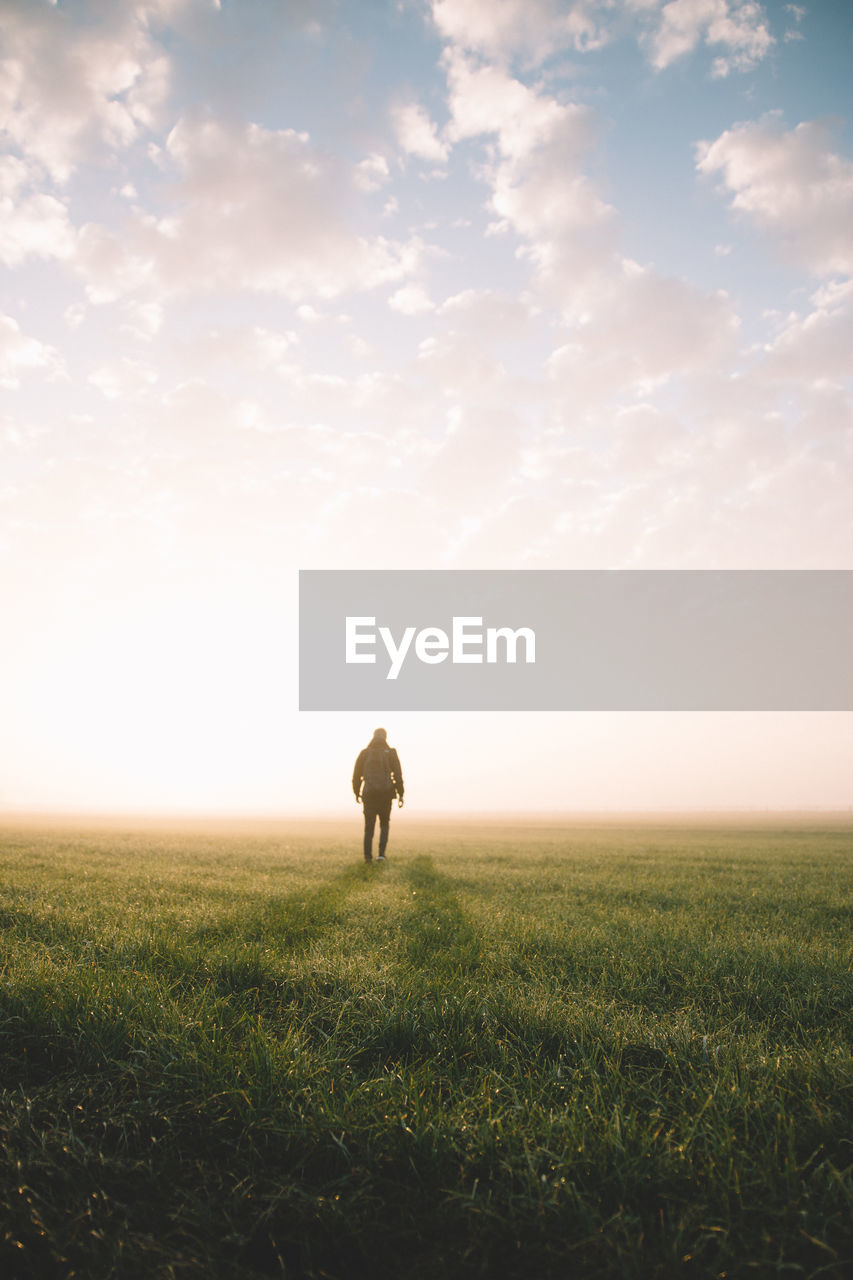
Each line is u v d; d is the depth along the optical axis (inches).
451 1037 124.8
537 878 402.3
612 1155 86.0
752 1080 107.1
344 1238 75.4
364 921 235.3
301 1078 105.0
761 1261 69.0
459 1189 82.4
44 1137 88.4
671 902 319.0
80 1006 128.0
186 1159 89.7
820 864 565.9
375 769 489.7
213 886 318.0
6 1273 69.4
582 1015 133.1
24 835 767.7
